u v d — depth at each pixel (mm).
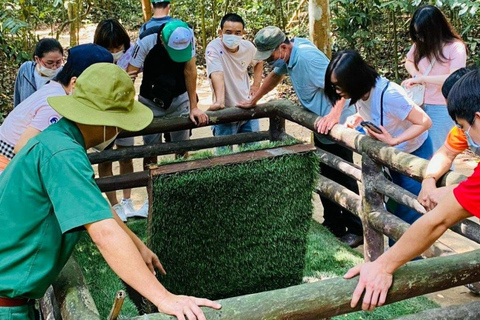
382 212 3152
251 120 4395
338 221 3984
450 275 1709
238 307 1511
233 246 2705
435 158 2514
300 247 2873
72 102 1622
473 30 7727
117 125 1602
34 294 1619
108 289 3207
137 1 12828
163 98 3889
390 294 1646
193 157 2605
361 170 3242
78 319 1512
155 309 2494
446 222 1582
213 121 3945
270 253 2814
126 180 3850
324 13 4438
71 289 1651
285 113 3908
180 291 2711
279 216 2730
